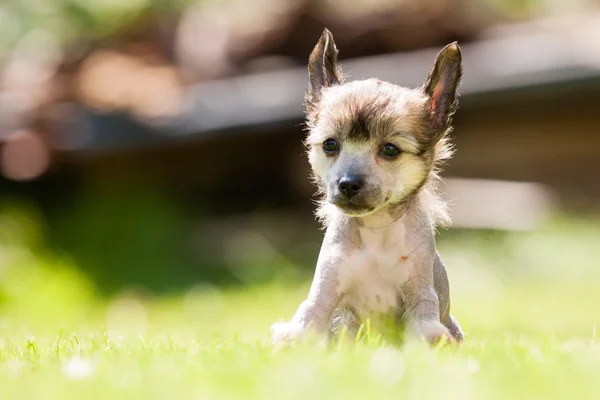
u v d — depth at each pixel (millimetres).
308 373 5391
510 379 5418
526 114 19281
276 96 18156
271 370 5578
